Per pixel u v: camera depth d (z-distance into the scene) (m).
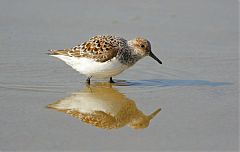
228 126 16.48
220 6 32.25
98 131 16.16
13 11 30.66
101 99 19.20
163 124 16.73
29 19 29.42
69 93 19.72
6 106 18.03
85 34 27.27
